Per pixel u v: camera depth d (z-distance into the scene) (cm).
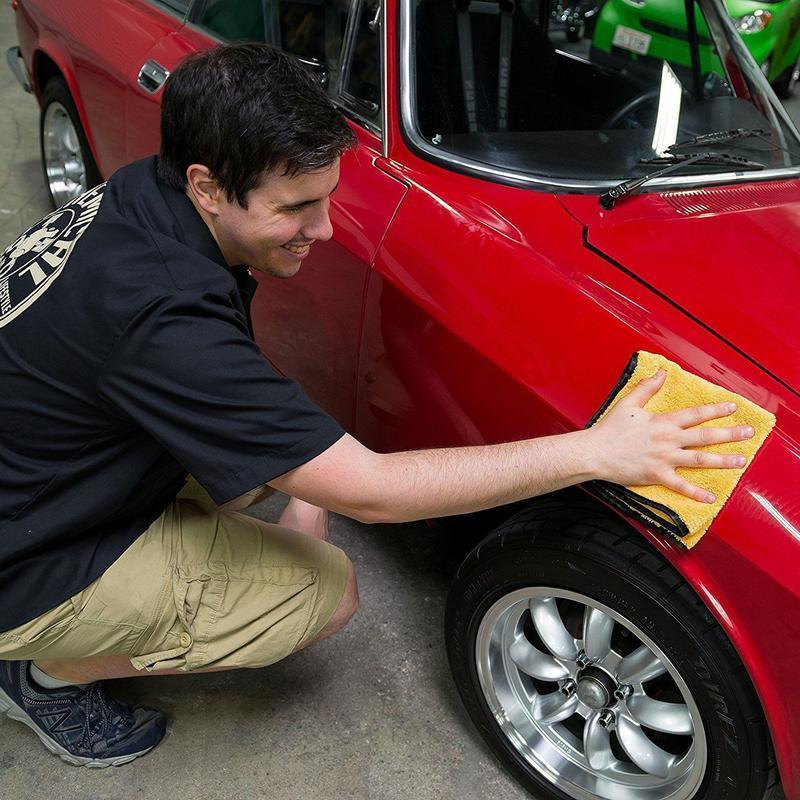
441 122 193
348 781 185
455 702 203
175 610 156
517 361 160
